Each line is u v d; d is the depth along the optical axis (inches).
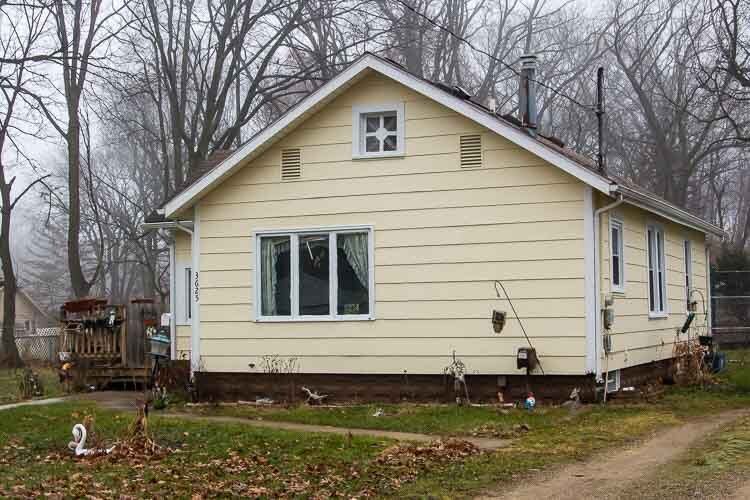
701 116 1823.3
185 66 1480.1
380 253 686.5
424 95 673.0
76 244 1395.2
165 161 1489.9
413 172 681.0
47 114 1286.9
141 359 857.5
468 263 664.4
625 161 2022.6
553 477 415.5
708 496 358.3
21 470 448.1
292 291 708.7
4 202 1482.5
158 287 1690.5
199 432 556.1
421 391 672.4
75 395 826.8
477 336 659.4
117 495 392.8
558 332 640.4
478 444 510.6
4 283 1471.5
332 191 700.7
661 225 832.3
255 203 721.0
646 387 741.9
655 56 1936.5
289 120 695.1
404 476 425.1
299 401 700.7
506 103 1945.1
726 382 812.0
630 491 376.8
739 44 1229.1
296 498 388.2
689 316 859.4
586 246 636.1
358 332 690.2
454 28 1818.4
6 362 1441.9
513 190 655.8
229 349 722.8
